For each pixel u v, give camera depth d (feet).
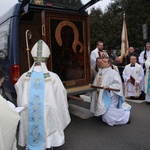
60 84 10.95
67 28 15.78
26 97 10.50
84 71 17.19
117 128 14.99
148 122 16.02
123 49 32.40
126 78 23.53
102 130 14.74
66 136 13.91
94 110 16.28
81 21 16.39
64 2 17.03
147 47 25.95
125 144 12.61
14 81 15.20
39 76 10.57
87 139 13.43
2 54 18.02
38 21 19.07
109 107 15.24
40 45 10.83
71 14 15.75
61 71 15.94
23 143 10.86
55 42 15.19
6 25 17.10
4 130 6.25
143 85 23.56
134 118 16.93
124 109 16.07
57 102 10.71
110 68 15.65
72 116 17.75
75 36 16.26
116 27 80.94
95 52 21.02
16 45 15.21
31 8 15.84
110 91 15.25
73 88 16.51
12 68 15.30
